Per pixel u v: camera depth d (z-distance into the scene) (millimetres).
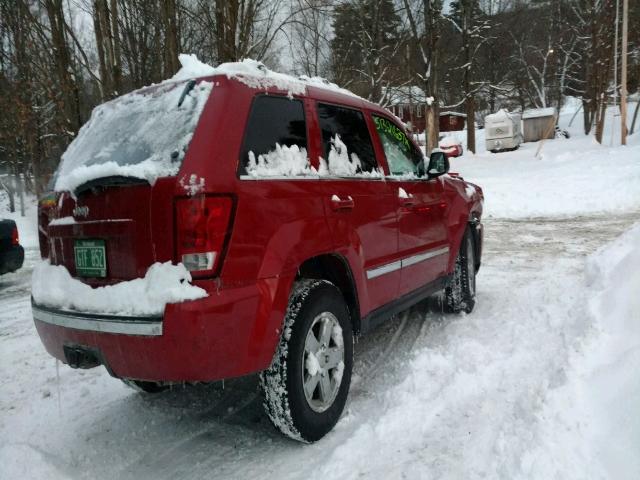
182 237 2463
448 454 2604
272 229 2699
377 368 4000
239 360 2561
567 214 12672
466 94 31656
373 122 3979
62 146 16047
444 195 4750
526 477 2236
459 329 4668
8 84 14820
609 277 4715
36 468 2777
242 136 2717
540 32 48156
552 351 3607
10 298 7320
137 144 2809
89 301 2682
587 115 36312
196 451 3029
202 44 13156
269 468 2771
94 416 3545
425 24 24625
